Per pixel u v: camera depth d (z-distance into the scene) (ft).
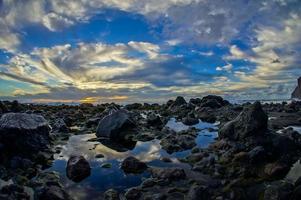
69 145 54.49
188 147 51.08
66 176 36.78
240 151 43.45
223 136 49.52
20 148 43.88
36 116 52.80
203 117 89.92
